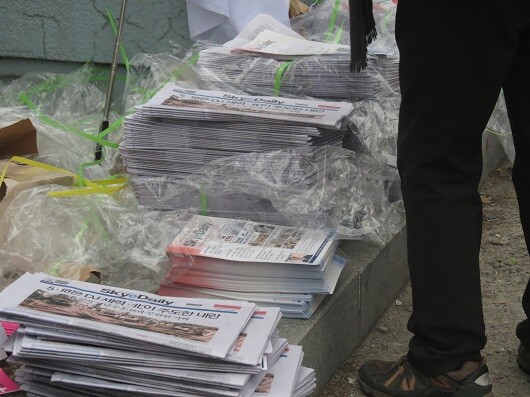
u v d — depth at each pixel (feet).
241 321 5.26
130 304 5.41
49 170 7.18
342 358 6.98
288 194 7.02
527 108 5.97
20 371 5.27
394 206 8.15
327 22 9.99
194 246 6.46
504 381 6.93
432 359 5.97
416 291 5.87
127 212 6.99
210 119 7.04
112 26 10.08
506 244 9.70
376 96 7.98
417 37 5.52
